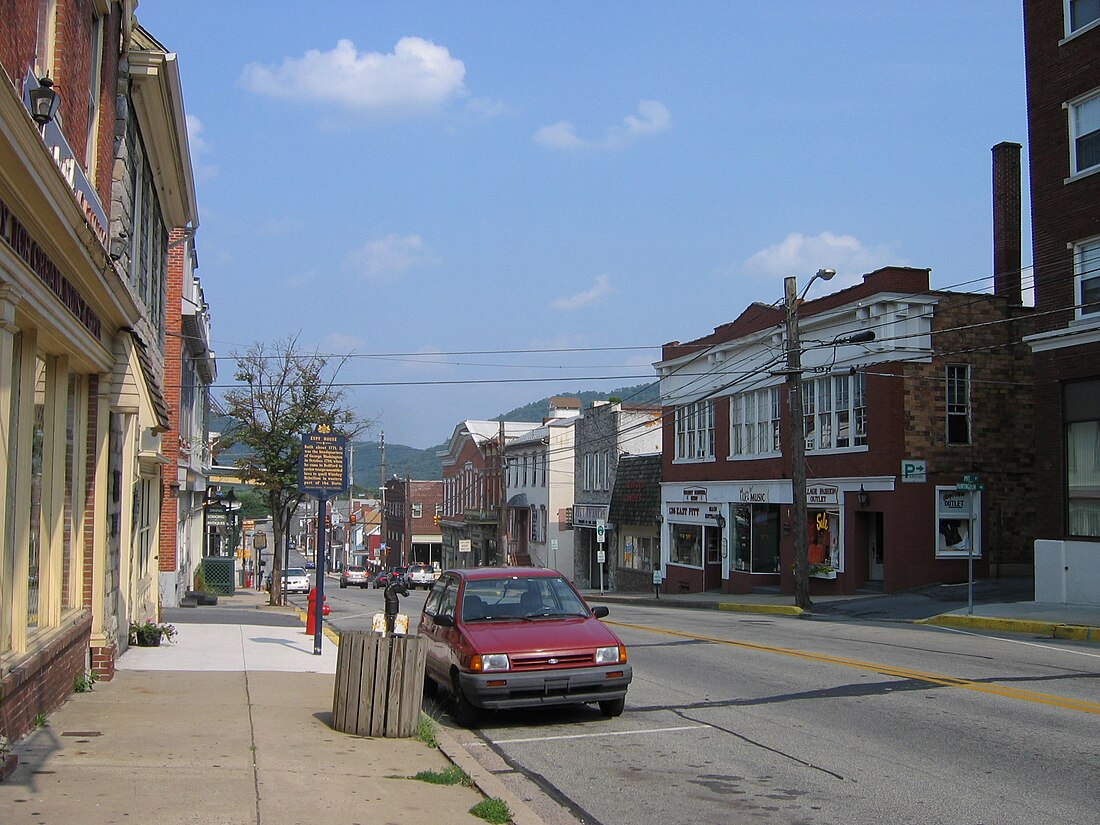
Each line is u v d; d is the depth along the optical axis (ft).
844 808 24.08
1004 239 99.76
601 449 163.32
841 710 36.04
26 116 21.12
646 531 146.30
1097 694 38.50
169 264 89.30
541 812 24.18
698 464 129.18
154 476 61.77
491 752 30.58
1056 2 77.46
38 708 29.07
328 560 344.28
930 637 60.08
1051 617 66.54
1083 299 74.69
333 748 28.37
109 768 24.12
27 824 19.12
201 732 29.48
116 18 39.96
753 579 115.85
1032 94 79.46
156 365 62.18
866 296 95.81
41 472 33.50
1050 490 76.48
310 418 108.78
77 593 38.29
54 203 25.41
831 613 85.15
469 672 33.37
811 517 104.99
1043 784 25.89
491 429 235.61
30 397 28.91
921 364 93.50
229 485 150.71
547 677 33.42
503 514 174.09
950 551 93.04
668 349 137.59
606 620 78.18
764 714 35.83
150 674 41.98
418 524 294.87
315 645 53.21
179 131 54.95
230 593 133.49
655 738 32.35
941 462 93.25
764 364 113.80
